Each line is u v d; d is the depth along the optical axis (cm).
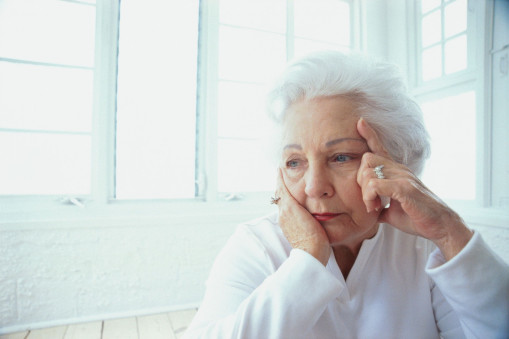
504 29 193
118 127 229
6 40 203
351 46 296
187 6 247
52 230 193
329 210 62
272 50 270
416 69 268
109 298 204
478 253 54
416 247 74
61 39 213
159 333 180
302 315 53
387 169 60
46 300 192
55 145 211
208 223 228
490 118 202
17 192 203
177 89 244
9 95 202
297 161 66
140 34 235
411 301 68
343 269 74
